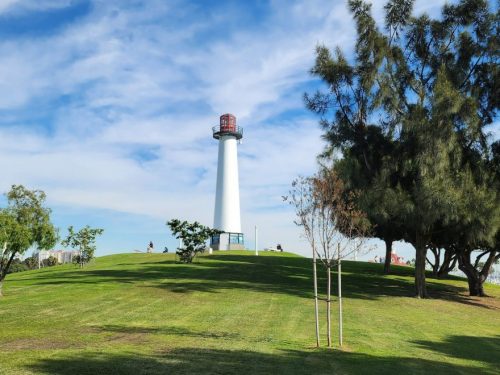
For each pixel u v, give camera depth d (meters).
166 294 22.69
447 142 23.75
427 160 23.84
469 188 23.97
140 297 21.53
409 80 27.56
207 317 17.17
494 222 23.75
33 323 15.09
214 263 39.72
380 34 27.34
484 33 27.06
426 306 24.08
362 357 11.62
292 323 16.55
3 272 21.61
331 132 28.73
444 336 16.34
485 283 42.12
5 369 8.64
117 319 16.28
